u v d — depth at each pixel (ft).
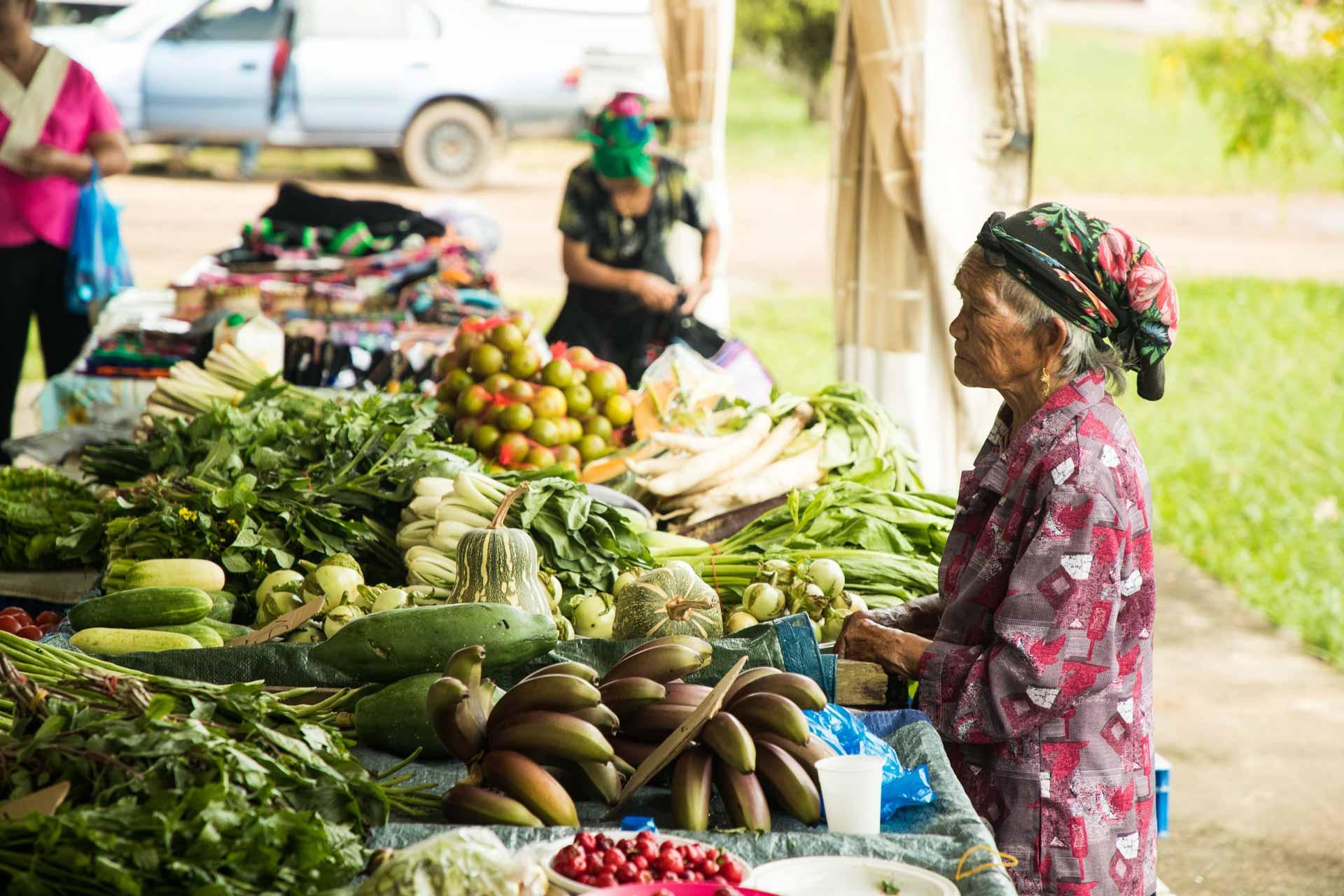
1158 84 36.52
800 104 80.94
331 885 5.50
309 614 9.09
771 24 70.44
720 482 12.62
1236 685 20.67
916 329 15.51
